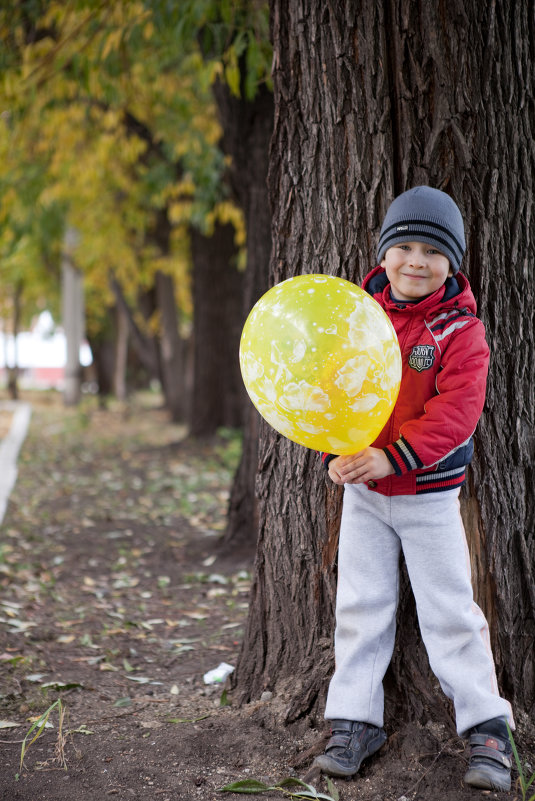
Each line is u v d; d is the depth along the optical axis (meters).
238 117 6.32
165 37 6.90
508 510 2.89
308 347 2.12
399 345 2.45
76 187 11.47
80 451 12.29
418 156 2.80
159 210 14.77
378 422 2.23
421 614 2.55
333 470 2.44
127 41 6.21
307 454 2.99
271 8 3.01
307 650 3.01
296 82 2.96
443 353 2.43
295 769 2.64
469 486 2.85
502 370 2.88
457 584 2.51
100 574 5.70
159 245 15.62
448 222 2.43
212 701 3.28
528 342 2.91
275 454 3.09
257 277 6.53
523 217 2.87
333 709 2.60
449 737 2.69
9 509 7.92
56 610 4.75
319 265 2.95
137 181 12.91
